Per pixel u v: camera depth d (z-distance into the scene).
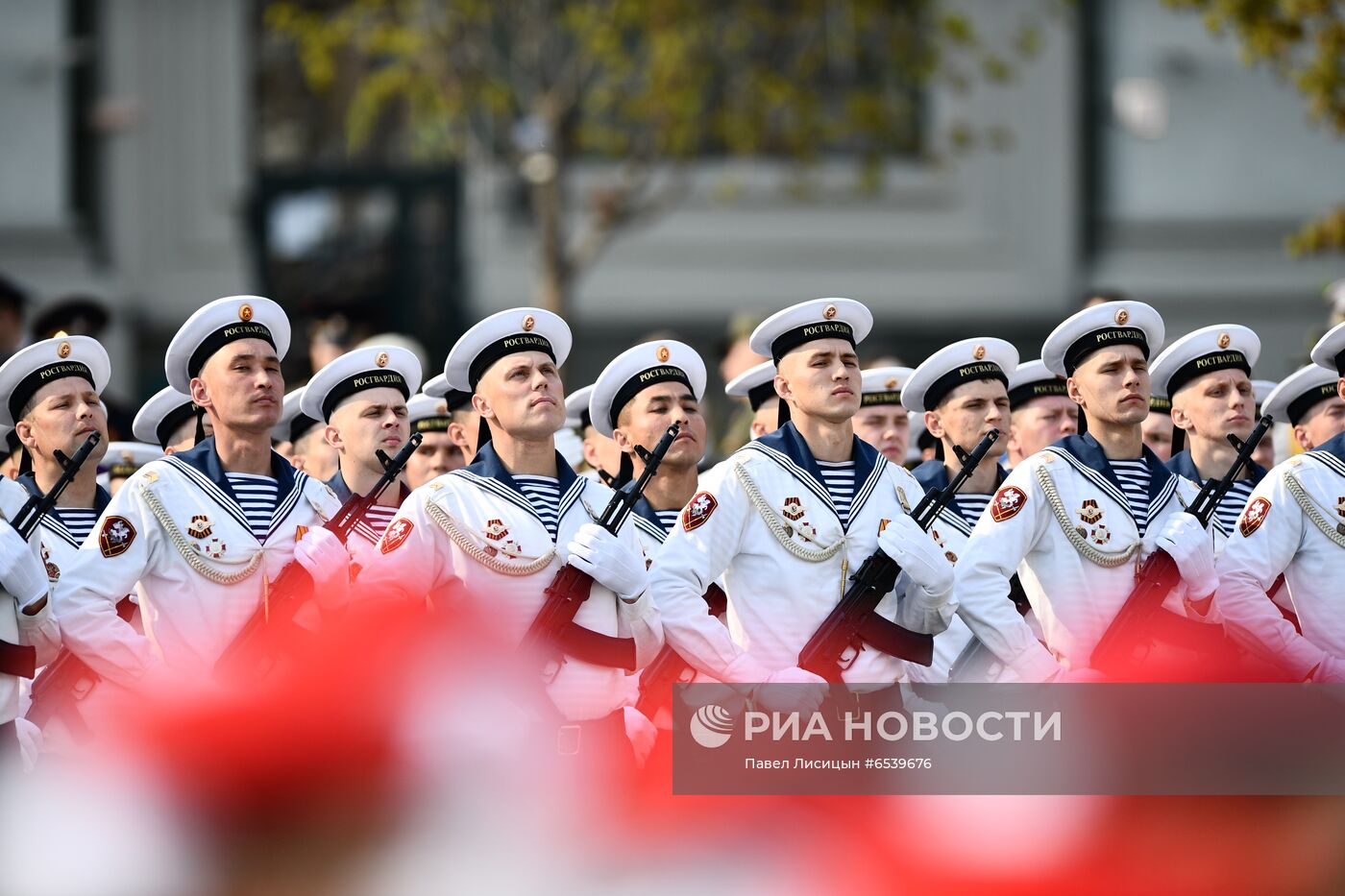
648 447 27.48
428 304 76.06
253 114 86.12
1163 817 19.38
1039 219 85.69
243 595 24.78
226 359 25.14
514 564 23.62
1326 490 26.83
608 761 23.11
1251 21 48.00
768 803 19.47
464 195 77.69
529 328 24.62
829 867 18.92
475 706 21.69
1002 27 83.81
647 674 26.28
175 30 85.62
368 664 20.97
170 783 18.50
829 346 25.14
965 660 25.73
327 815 18.47
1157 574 25.33
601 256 86.38
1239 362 28.92
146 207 85.56
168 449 29.16
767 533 24.75
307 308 43.12
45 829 18.50
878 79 79.38
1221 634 26.31
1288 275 84.31
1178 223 84.62
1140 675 23.53
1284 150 84.19
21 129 83.25
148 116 85.56
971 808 19.20
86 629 23.98
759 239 86.81
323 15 79.44
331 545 24.30
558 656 23.34
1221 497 26.50
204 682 23.95
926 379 28.91
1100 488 25.88
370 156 85.50
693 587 24.41
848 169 85.88
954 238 86.56
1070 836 19.03
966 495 28.95
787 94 67.50
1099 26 84.62
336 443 28.09
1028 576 26.20
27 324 48.25
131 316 84.31
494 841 18.89
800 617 24.59
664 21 64.81
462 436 29.69
